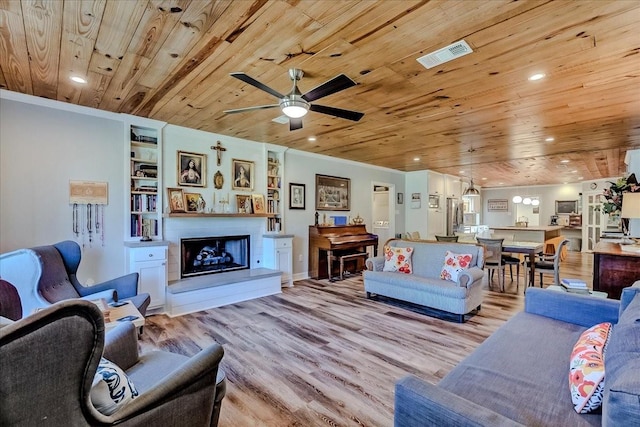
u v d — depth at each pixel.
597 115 3.56
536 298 2.41
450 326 3.47
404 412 1.16
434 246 4.39
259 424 1.88
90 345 0.94
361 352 2.82
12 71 2.61
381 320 3.66
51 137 3.37
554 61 2.37
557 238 8.13
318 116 3.68
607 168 7.70
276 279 4.86
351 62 2.41
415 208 8.32
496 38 2.07
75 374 0.92
